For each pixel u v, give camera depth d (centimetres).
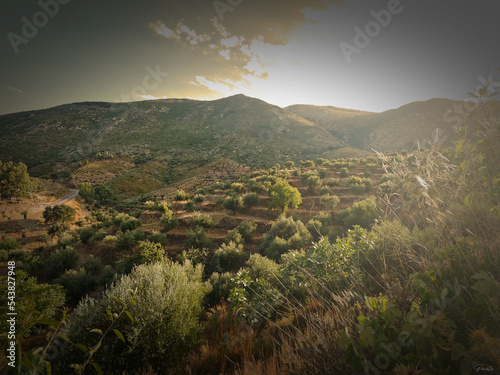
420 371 94
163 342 340
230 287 770
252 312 339
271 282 483
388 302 122
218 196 3978
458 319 105
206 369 275
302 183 3853
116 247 2294
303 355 147
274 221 2470
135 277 473
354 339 123
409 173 155
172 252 2005
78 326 350
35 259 2092
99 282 1619
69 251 2133
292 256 406
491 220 120
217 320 441
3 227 4166
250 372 190
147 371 328
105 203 7181
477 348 86
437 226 137
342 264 299
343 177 3806
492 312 93
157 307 361
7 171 6172
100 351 329
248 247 2023
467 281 111
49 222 4566
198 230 2091
